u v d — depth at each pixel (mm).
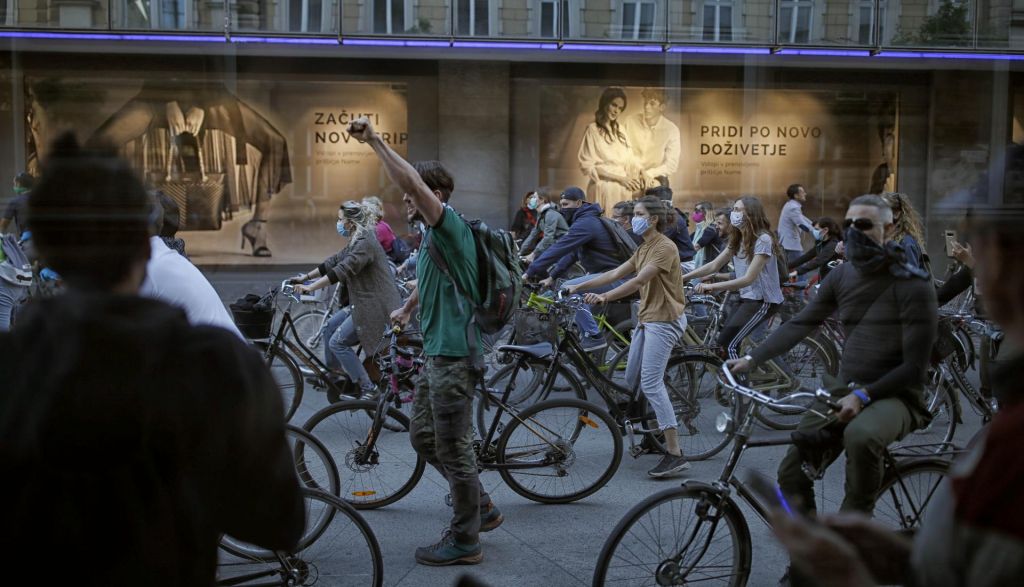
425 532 4465
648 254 5168
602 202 8836
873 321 3242
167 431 1343
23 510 1312
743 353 6484
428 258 3908
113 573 1320
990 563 1291
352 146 10500
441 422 3975
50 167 1467
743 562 3291
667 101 7938
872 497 3191
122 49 7875
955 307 5238
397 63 9641
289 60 9734
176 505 1360
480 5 8562
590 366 5504
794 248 7012
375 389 6188
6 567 1318
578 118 9000
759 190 7547
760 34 7406
